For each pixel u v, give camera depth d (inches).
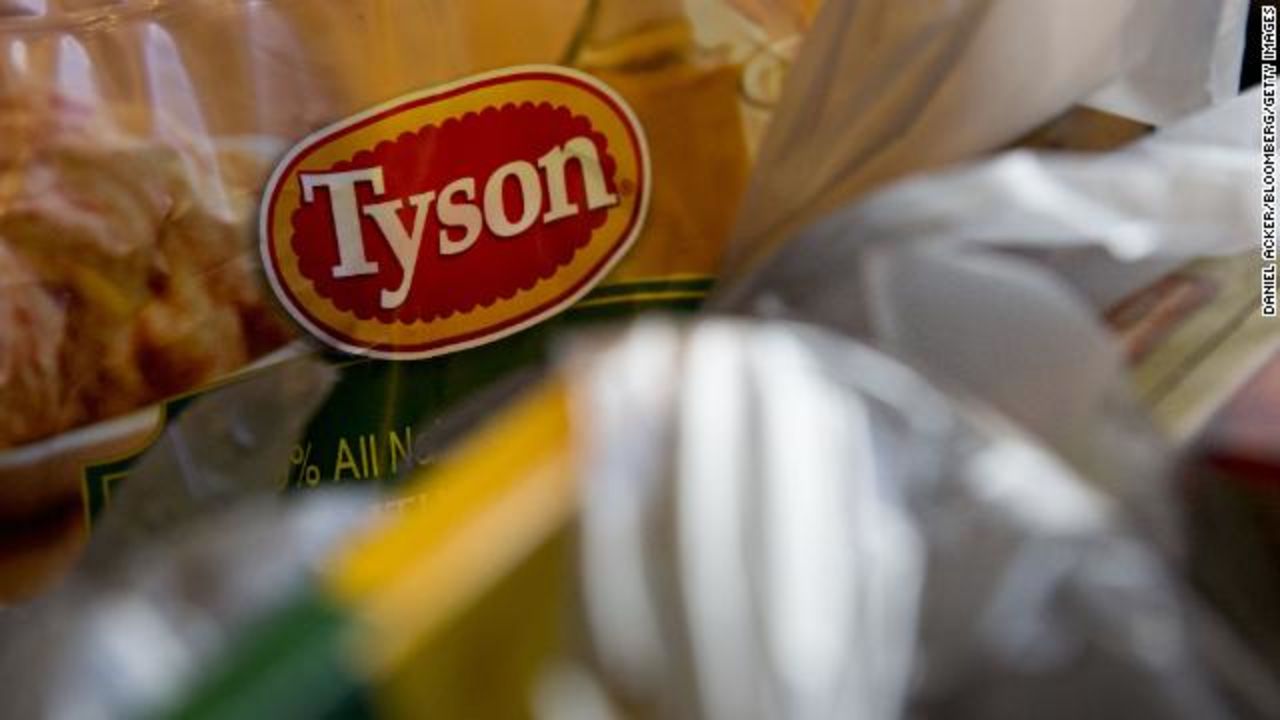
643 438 15.0
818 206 20.8
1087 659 15.1
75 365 20.1
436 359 21.0
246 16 20.4
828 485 15.1
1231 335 18.3
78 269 20.1
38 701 14.7
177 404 20.4
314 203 20.7
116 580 15.5
